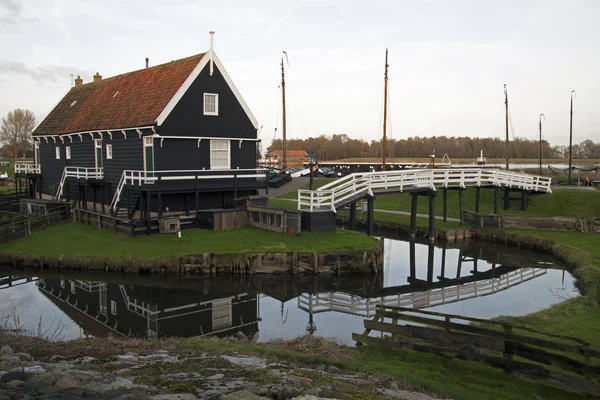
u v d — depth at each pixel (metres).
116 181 29.11
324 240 23.92
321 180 50.62
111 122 29.23
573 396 9.55
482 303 18.45
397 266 25.28
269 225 25.61
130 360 9.85
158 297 18.81
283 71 50.41
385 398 8.40
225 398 7.28
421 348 11.48
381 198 46.50
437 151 120.94
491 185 35.25
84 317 16.36
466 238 32.72
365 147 128.50
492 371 10.76
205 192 27.67
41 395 7.00
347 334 14.79
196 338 12.79
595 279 20.08
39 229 26.66
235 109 28.44
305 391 7.93
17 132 98.69
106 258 21.55
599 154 124.50
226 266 21.58
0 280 20.45
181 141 26.73
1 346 10.44
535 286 20.94
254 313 17.09
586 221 30.91
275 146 141.75
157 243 23.31
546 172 64.56
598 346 12.29
